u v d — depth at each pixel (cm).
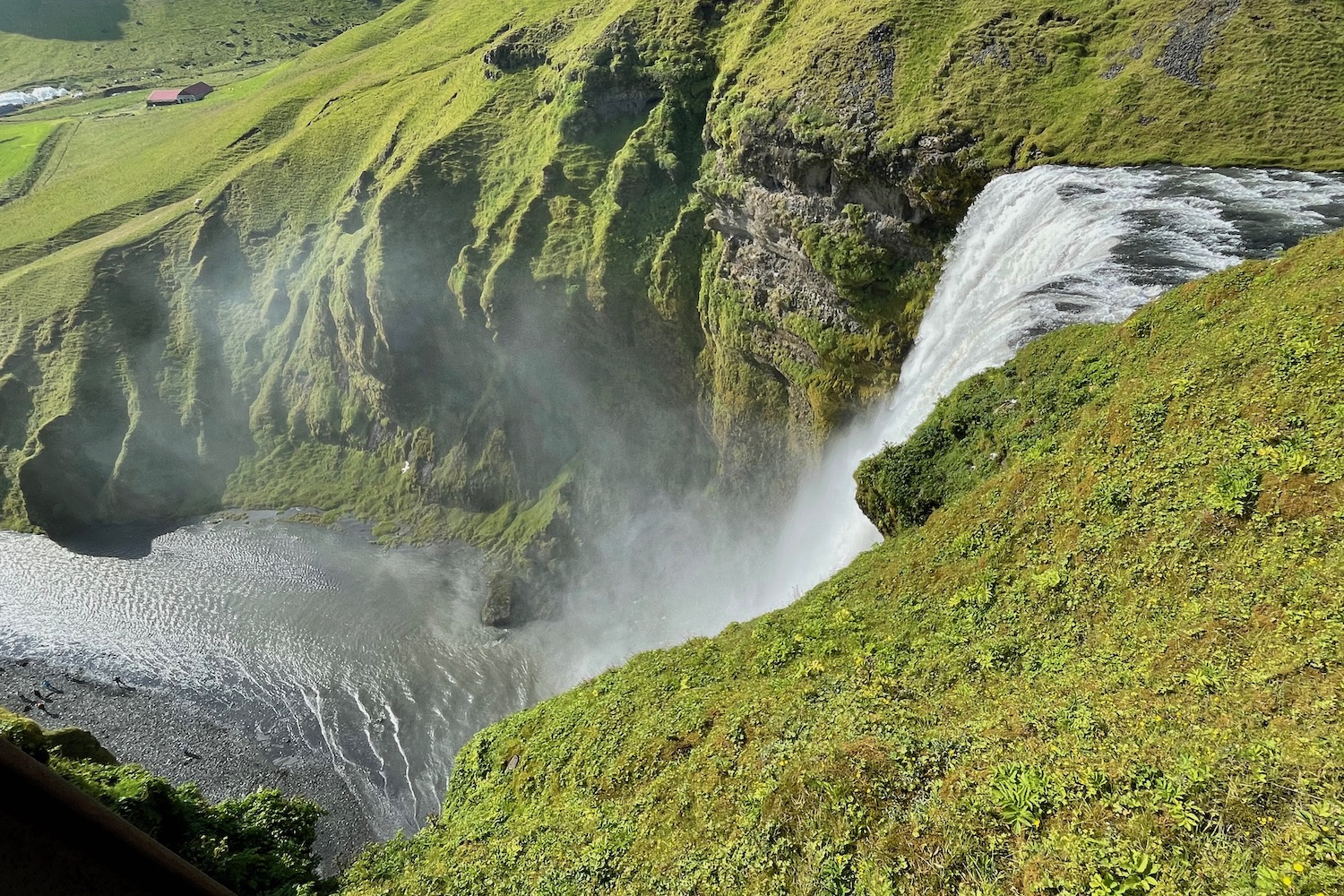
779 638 2270
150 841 538
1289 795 1016
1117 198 3069
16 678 5850
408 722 5188
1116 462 1852
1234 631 1338
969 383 2736
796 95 4766
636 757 2062
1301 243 2108
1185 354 1980
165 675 5828
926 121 4022
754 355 5366
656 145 6191
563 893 1714
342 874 2483
